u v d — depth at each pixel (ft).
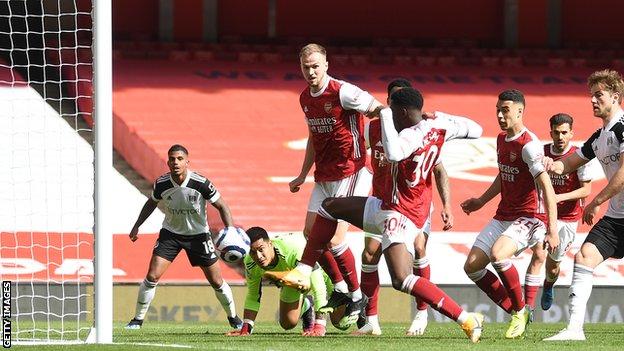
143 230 127.65
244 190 144.36
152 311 106.63
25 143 152.35
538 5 214.69
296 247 73.72
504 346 62.54
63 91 172.55
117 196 138.72
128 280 114.52
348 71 199.41
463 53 210.79
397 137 60.44
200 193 83.71
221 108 176.35
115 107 172.04
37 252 119.55
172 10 204.33
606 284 113.50
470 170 155.63
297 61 205.16
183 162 82.89
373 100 71.41
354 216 64.39
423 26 212.84
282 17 209.15
